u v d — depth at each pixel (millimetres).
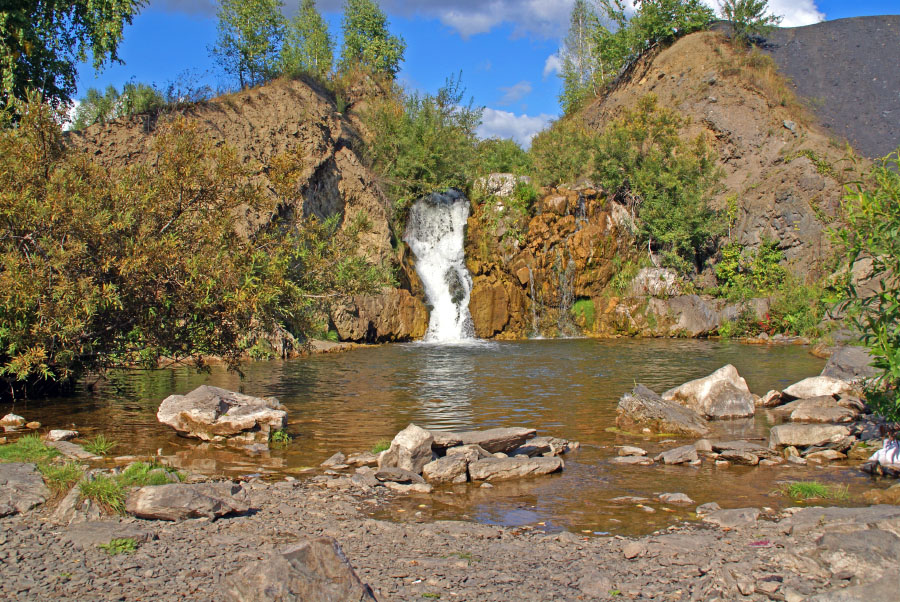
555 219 33750
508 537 7066
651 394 13344
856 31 49406
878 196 9391
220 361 21969
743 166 39625
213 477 9359
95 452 10625
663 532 7234
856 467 10250
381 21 48375
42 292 11789
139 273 12375
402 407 15031
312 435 12273
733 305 33312
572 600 5340
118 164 26219
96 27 23234
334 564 4754
